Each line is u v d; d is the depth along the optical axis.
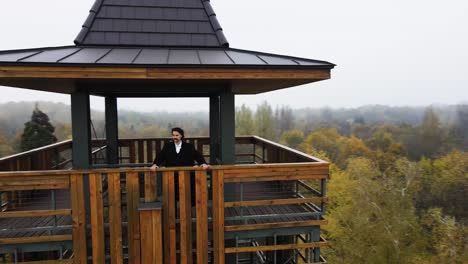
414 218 15.91
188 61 3.99
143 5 5.23
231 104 5.09
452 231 14.65
